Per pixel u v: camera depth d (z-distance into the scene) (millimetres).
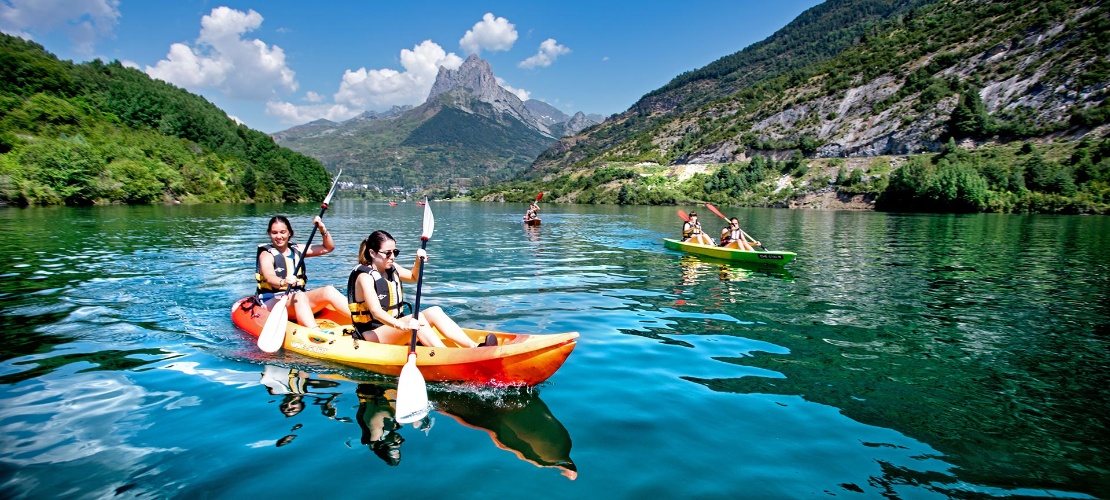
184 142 92312
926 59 99000
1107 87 64375
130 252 14453
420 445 3779
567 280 10617
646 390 4848
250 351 5832
